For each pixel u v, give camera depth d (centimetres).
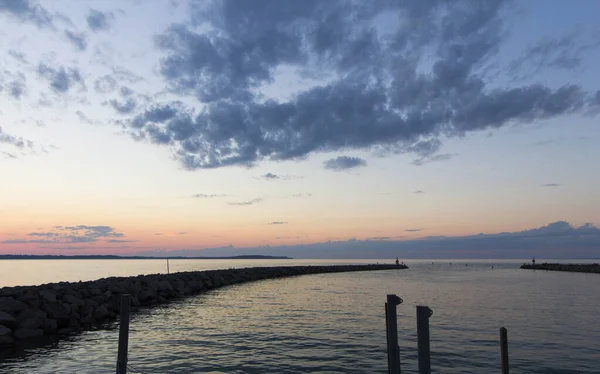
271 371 1512
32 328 2169
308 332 2231
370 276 8688
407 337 2061
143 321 2652
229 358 1686
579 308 3238
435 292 4722
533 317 2748
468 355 1716
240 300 3909
